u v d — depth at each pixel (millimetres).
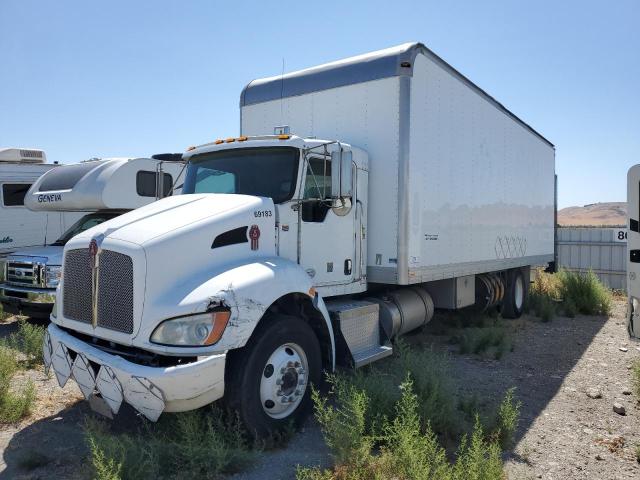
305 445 4457
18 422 4844
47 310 8500
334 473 3887
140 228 4289
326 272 5676
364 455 3861
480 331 8641
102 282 4219
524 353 7945
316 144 5457
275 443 4398
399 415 4297
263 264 4605
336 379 4789
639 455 4344
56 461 4094
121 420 4812
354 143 6566
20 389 5637
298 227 5270
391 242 6277
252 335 4348
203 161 5895
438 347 8156
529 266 12172
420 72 6527
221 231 4488
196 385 3762
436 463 3760
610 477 4055
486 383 6340
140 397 3740
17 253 9164
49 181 10664
